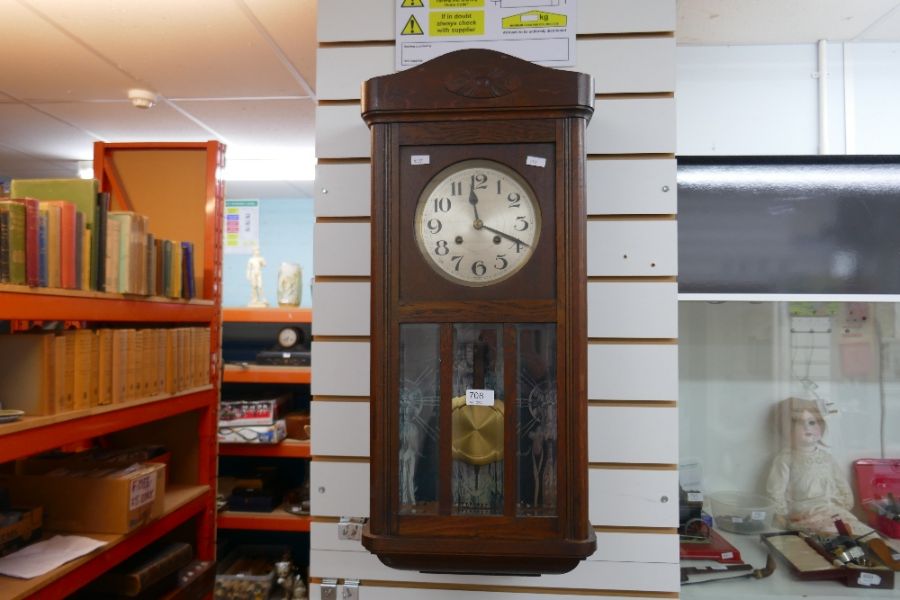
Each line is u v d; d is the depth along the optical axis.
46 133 3.52
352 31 1.55
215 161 2.74
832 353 2.10
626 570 1.48
